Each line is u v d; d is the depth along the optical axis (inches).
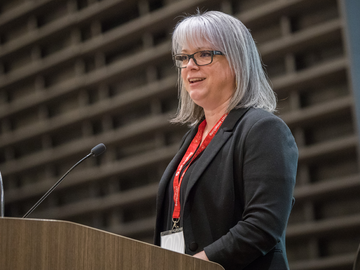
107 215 420.2
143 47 418.0
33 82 476.1
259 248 101.6
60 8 467.5
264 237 101.6
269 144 111.3
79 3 459.5
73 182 434.0
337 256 313.4
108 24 442.9
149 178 404.8
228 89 130.9
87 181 427.8
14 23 493.7
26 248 81.0
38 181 463.2
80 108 440.8
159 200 128.9
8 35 503.8
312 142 334.0
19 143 477.1
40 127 458.6
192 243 111.3
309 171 330.3
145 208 402.9
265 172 108.1
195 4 379.2
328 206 322.3
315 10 336.5
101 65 434.9
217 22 130.0
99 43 431.2
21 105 474.3
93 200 424.5
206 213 113.3
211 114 134.6
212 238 110.9
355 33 296.8
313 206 324.8
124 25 430.9
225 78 129.2
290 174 109.4
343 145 309.0
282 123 116.8
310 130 335.9
